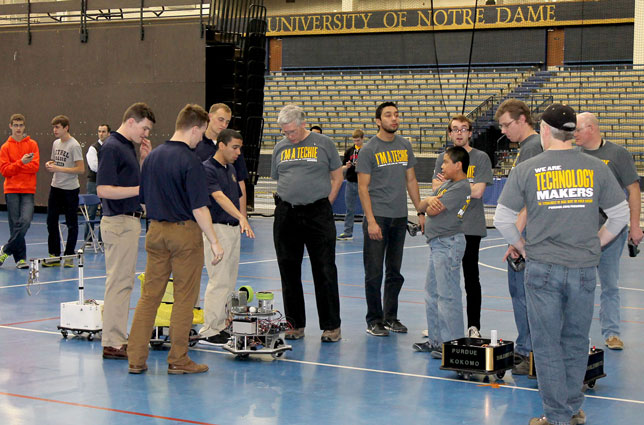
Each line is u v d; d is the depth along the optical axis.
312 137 7.53
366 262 7.69
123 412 5.16
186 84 18.44
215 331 7.23
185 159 6.01
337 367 6.46
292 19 37.91
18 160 11.41
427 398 5.59
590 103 29.81
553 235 4.71
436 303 6.86
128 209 6.63
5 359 6.56
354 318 8.53
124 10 20.16
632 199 7.04
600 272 7.29
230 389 5.76
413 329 7.99
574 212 4.69
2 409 5.20
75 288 10.00
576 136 7.03
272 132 32.56
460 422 5.04
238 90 18.55
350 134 31.91
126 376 6.09
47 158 20.02
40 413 5.12
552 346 4.80
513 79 32.47
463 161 6.62
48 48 19.75
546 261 4.71
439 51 35.56
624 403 5.53
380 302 7.72
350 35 37.09
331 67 37.50
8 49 20.12
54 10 19.53
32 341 7.22
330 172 7.63
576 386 4.93
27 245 14.50
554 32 34.12
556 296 4.75
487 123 28.05
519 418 5.14
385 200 7.65
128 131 6.64
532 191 4.76
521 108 6.29
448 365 6.19
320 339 7.55
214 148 7.62
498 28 34.56
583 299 4.75
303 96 34.16
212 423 4.95
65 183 11.83
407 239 16.48
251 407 5.31
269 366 6.48
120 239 6.60
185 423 4.93
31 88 19.98
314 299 9.64
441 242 6.67
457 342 6.42
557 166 4.73
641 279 11.44
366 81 34.31
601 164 4.76
